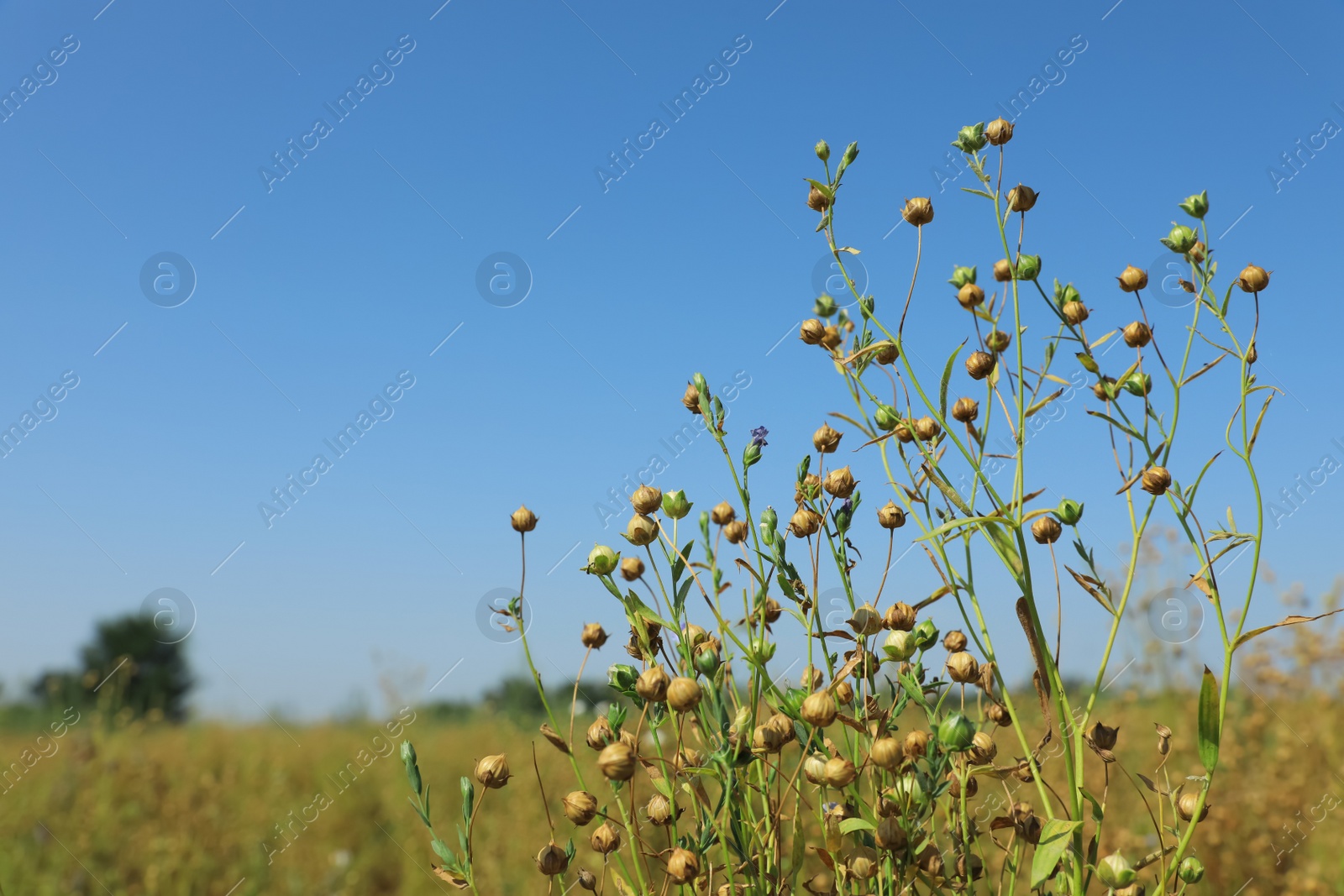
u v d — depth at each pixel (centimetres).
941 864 40
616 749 39
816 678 44
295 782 133
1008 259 42
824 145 45
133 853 110
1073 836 39
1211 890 76
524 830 109
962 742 38
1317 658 96
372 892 104
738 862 42
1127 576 41
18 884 99
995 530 42
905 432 44
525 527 43
